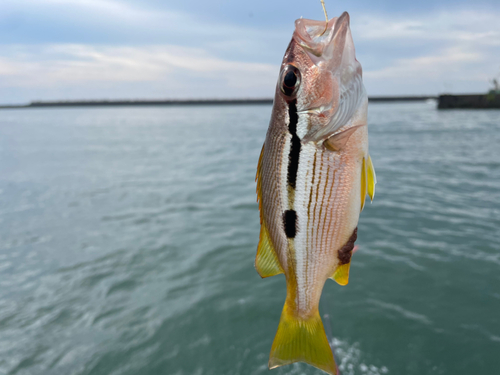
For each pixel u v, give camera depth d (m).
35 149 27.14
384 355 4.20
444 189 10.93
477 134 24.03
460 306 4.95
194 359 4.35
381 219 8.43
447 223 7.98
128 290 5.86
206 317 5.07
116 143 30.58
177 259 6.88
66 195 12.32
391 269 6.01
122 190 12.84
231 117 76.00
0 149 27.64
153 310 5.29
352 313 4.93
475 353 4.11
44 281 6.20
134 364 4.31
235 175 15.03
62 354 4.48
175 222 9.02
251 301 5.39
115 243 7.76
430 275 5.75
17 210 10.55
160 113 112.88
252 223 8.77
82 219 9.52
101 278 6.27
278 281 5.95
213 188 12.70
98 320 5.11
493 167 13.62
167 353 4.46
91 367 4.27
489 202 9.43
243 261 6.67
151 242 7.73
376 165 15.31
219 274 6.25
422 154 17.44
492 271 5.73
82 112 135.12
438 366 4.00
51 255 7.24
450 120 36.78
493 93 45.00
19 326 5.02
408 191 10.90
